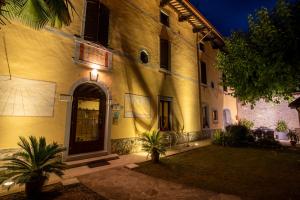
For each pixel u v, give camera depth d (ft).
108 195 13.19
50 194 13.07
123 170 19.27
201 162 23.52
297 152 31.55
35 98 18.56
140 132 29.84
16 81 17.49
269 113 56.08
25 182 11.69
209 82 53.67
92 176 17.11
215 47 59.72
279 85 17.15
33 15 14.43
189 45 46.26
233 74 22.09
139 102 30.27
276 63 15.89
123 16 29.45
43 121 18.92
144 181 16.10
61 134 20.16
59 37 21.07
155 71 34.47
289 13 15.60
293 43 15.26
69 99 21.16
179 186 15.02
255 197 13.08
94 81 24.03
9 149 16.52
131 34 30.40
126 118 27.78
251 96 21.08
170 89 37.65
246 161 24.39
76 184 15.06
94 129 24.22
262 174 18.63
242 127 40.83
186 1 38.45
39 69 19.11
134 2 31.78
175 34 41.52
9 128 16.72
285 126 50.29
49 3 14.16
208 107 50.85
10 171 12.73
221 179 17.04
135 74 30.17
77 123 22.54
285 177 17.70
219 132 40.68
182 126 39.65
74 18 22.86
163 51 38.24
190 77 44.73
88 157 22.13
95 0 25.80
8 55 17.20
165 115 36.70
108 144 24.75
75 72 22.18
